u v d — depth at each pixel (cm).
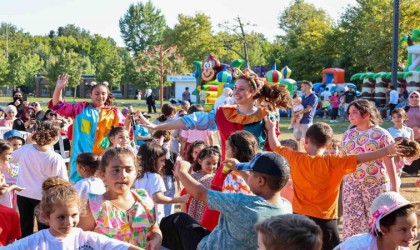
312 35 5822
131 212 448
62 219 400
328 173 551
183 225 458
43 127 730
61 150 1049
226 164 443
